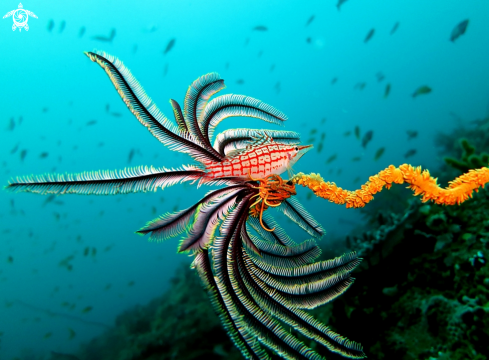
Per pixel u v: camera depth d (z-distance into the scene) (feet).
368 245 1.65
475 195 1.41
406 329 1.28
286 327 1.68
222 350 2.65
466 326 1.11
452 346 1.13
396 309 1.35
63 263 5.09
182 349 2.84
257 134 0.97
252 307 0.90
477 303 1.12
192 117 0.91
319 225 1.10
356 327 1.44
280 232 1.11
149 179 0.88
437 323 1.19
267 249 1.00
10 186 0.81
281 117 1.01
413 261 1.41
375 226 3.16
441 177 3.60
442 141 5.05
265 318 0.90
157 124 0.87
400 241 1.50
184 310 3.73
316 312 2.26
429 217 1.45
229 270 0.89
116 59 0.84
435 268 1.32
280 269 0.95
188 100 0.92
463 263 1.24
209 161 0.90
